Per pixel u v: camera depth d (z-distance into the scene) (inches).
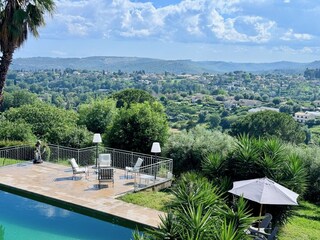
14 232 418.6
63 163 702.5
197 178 439.5
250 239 287.9
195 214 288.0
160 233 285.0
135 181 550.6
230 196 442.0
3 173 606.2
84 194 511.8
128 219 428.8
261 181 400.5
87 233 419.2
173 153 700.0
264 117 1363.2
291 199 377.7
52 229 428.5
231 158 487.2
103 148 737.0
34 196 512.1
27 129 909.2
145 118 800.3
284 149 505.4
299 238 413.1
